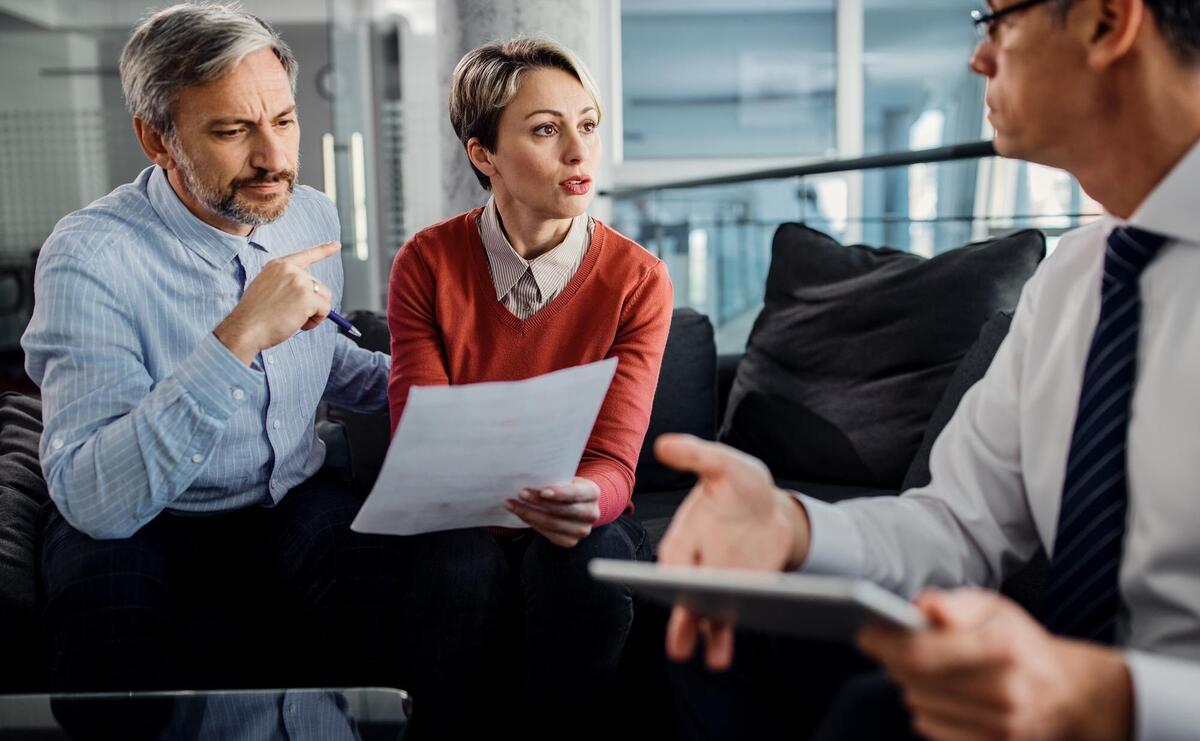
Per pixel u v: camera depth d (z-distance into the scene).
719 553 0.98
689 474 2.24
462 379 1.73
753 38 5.21
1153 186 0.98
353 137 6.84
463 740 1.56
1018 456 1.12
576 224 1.75
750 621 0.82
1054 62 0.96
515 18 3.25
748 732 1.05
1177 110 0.94
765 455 2.15
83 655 1.46
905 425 1.98
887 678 0.81
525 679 1.58
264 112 1.58
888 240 4.55
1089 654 0.70
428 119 6.97
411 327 1.74
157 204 1.68
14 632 1.56
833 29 5.18
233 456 1.69
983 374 1.71
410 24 6.91
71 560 1.50
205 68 1.54
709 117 5.29
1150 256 0.96
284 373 1.73
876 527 1.08
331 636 1.63
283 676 1.69
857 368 2.07
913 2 5.12
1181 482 0.91
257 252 1.75
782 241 2.32
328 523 1.67
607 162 5.28
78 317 1.56
